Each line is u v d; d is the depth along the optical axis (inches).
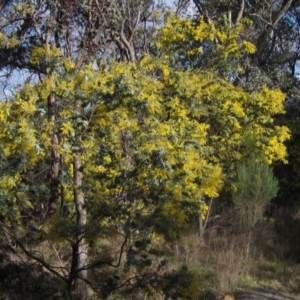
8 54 393.4
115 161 272.7
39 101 294.2
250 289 392.2
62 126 281.0
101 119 281.3
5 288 301.6
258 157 506.3
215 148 487.5
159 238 295.4
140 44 602.2
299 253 479.8
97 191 265.3
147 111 309.1
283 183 655.8
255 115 530.0
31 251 306.0
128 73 307.3
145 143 280.2
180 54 520.7
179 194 271.7
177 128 394.9
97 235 253.3
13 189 293.9
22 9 350.9
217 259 412.5
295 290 405.1
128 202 261.9
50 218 271.0
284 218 546.9
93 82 285.1
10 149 282.0
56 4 346.9
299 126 661.9
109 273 277.4
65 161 297.4
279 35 802.2
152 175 264.4
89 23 352.2
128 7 516.4
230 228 470.9
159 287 251.6
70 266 296.0
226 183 479.5
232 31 521.3
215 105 489.7
